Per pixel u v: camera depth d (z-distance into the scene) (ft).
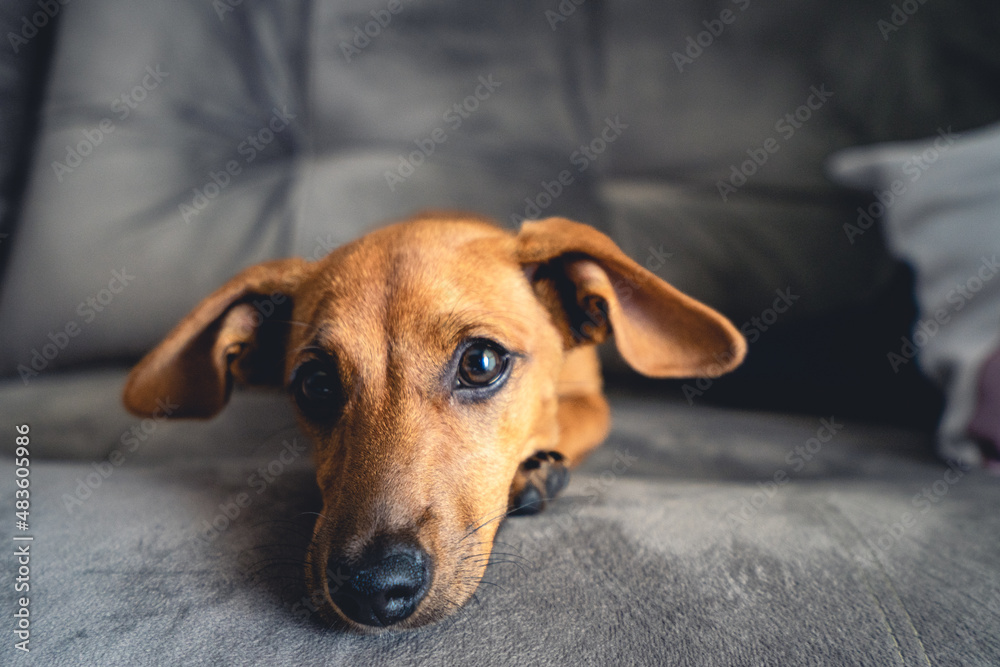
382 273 0.90
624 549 0.75
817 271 1.52
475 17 1.63
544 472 0.90
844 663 0.63
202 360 0.99
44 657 0.64
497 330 0.87
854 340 1.33
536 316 0.94
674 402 1.49
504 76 1.64
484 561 0.77
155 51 1.53
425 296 0.86
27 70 1.51
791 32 1.58
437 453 0.80
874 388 1.27
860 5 1.56
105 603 0.69
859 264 1.50
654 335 0.96
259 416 1.30
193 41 1.56
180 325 0.92
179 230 1.50
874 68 1.54
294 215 1.60
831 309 1.49
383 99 1.63
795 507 0.84
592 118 1.65
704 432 1.23
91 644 0.65
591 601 0.69
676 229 1.59
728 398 1.43
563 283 0.97
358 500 0.75
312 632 0.68
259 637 0.67
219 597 0.70
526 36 1.63
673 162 1.63
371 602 0.68
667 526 0.79
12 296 1.42
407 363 0.83
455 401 0.84
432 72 1.63
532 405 0.91
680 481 0.97
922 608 0.68
